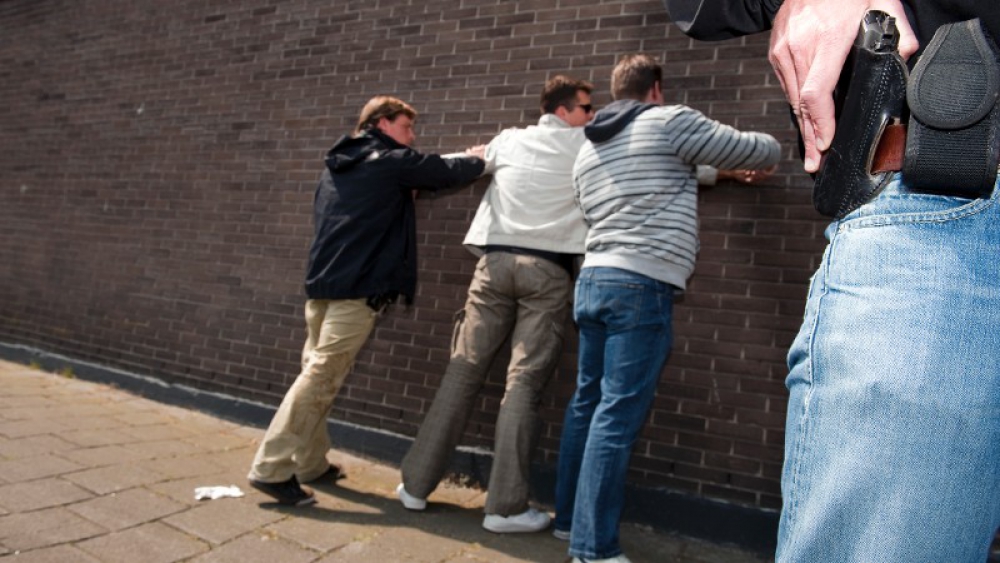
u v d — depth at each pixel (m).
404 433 3.45
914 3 0.86
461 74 3.55
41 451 3.04
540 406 3.04
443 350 3.42
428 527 2.62
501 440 2.63
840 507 0.70
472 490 3.17
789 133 2.81
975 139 0.73
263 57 4.25
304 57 4.09
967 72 0.75
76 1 5.29
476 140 3.45
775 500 2.66
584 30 3.27
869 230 0.78
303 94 4.05
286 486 2.71
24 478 2.69
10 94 5.59
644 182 2.33
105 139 4.90
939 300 0.71
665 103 3.04
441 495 3.04
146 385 4.32
